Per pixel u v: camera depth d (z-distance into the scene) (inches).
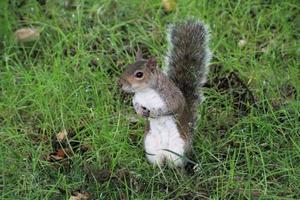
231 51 472.4
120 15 504.1
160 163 372.5
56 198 370.0
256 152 392.2
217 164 383.2
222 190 363.6
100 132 402.6
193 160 384.5
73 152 396.2
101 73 446.6
